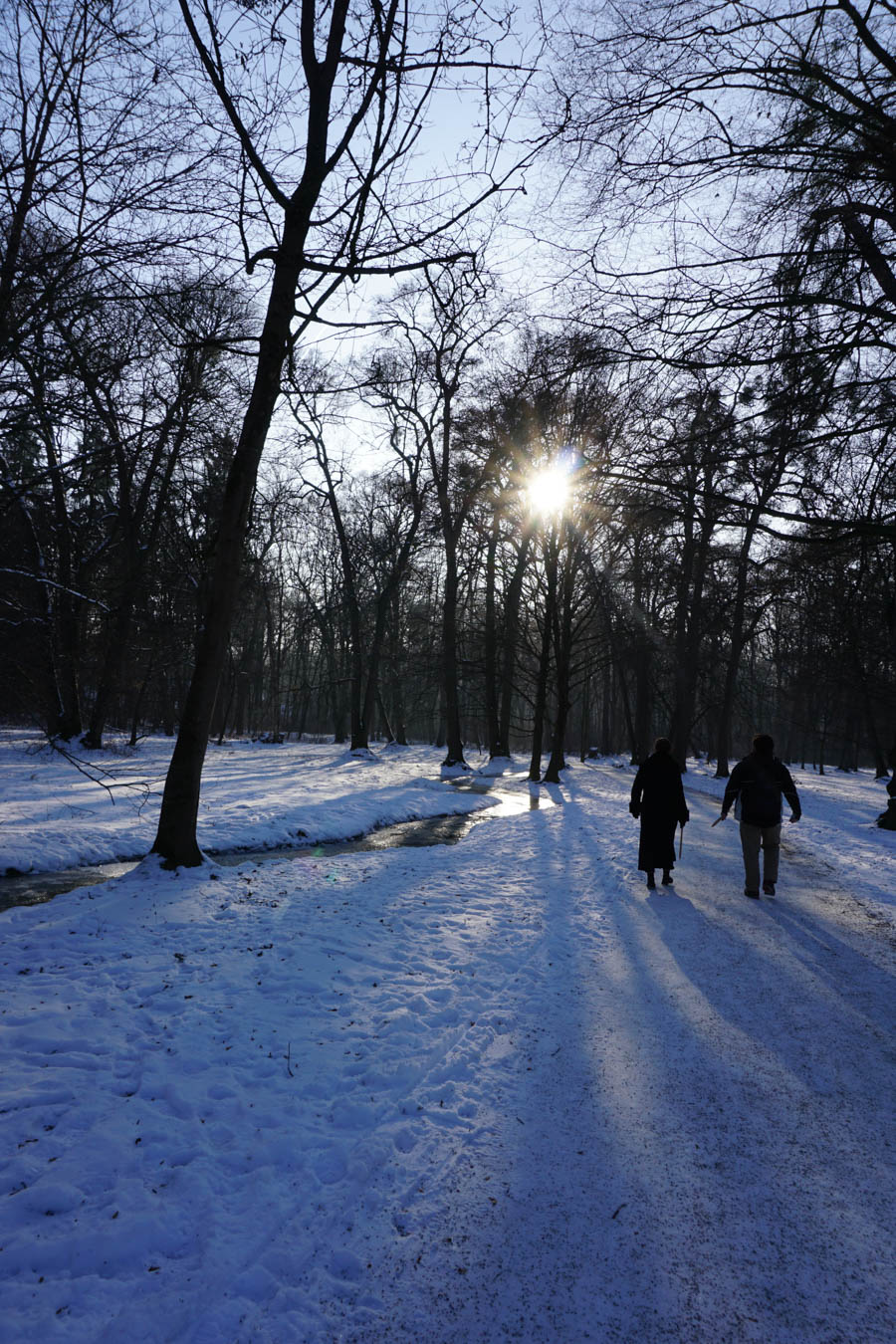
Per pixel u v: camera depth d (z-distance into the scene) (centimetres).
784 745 5416
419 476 2948
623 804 1838
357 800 1656
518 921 734
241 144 524
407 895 841
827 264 493
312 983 552
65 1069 412
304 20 743
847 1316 243
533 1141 347
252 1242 278
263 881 868
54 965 574
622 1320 241
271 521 2002
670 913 765
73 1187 308
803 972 583
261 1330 237
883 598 751
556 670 2519
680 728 2691
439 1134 352
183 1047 441
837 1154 337
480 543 2631
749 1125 361
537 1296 252
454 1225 288
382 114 541
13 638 647
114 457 606
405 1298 251
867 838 1333
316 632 4234
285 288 838
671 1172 322
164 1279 261
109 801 1388
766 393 505
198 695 887
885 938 676
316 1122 364
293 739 4569
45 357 506
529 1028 477
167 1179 318
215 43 545
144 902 743
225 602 889
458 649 3247
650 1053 440
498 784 2342
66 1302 249
